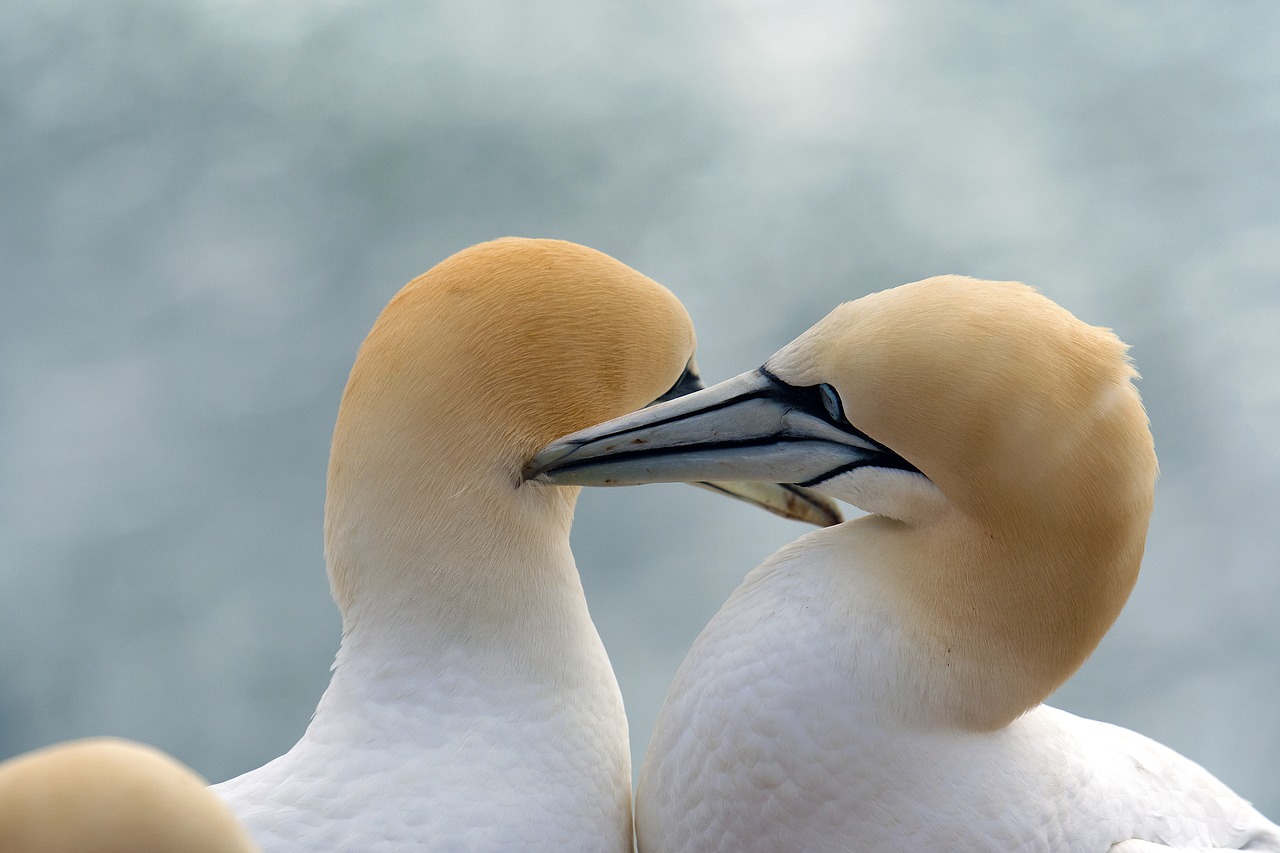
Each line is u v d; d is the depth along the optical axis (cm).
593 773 714
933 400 638
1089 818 696
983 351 632
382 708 693
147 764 328
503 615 704
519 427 711
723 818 661
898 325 646
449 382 700
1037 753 688
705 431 694
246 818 664
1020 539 645
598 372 723
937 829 650
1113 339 652
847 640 654
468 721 691
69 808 316
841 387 661
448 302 709
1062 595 649
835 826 650
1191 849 719
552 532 730
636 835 734
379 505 702
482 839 668
